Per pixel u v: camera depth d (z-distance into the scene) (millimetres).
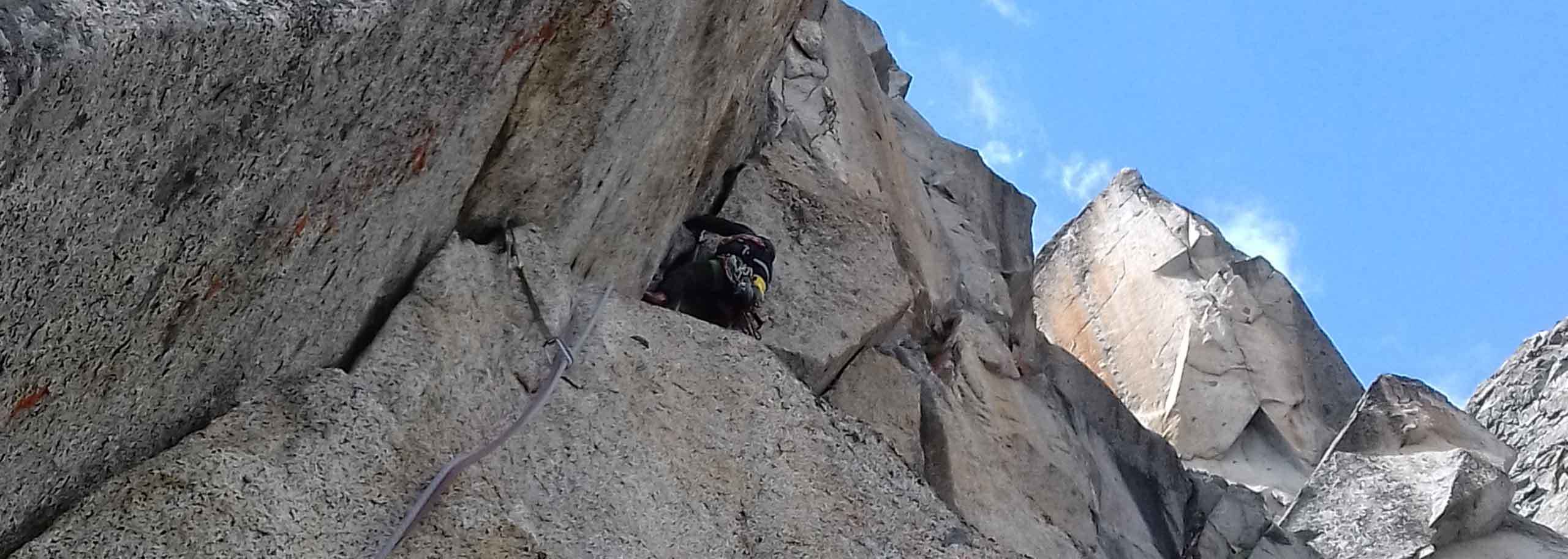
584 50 3355
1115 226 13344
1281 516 8102
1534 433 10508
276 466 2590
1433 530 6930
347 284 2908
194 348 2439
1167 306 12086
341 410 2801
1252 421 11062
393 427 2869
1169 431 10906
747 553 3184
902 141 9578
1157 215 13031
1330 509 7273
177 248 2170
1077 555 5289
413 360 3035
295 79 2188
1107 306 12680
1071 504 5652
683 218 5168
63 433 2205
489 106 3162
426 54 2646
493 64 3029
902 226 6996
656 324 3744
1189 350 11438
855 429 3705
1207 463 10594
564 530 2908
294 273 2621
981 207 9070
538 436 3121
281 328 2707
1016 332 8148
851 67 8578
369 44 2361
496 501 2859
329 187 2561
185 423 2576
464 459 2867
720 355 3732
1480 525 7035
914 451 5062
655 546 3029
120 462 2434
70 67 1655
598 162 3750
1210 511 6469
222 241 2287
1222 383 11172
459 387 3082
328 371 2889
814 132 7168
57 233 1848
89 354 2115
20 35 1597
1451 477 7172
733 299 4699
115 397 2283
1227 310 11734
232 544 2414
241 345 2596
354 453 2748
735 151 5914
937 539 3430
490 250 3529
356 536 2617
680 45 3979
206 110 2012
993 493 5258
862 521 3402
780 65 7555
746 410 3586
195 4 1893
